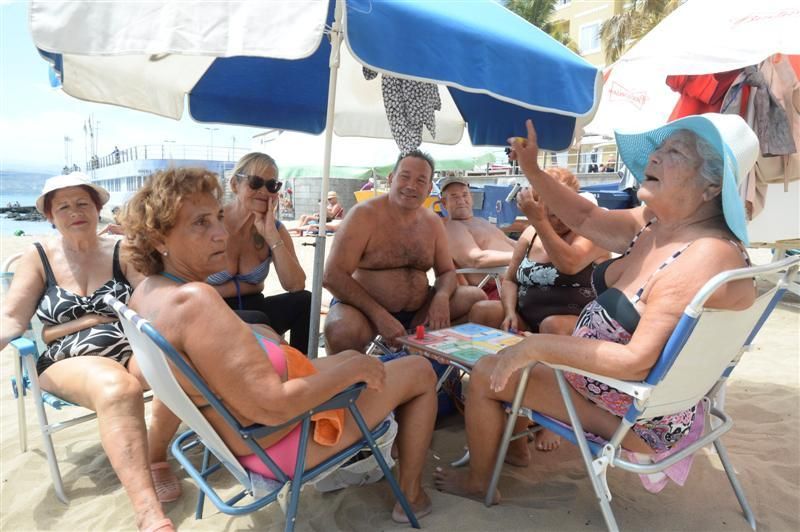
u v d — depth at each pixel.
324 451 1.70
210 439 1.57
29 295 2.49
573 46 28.08
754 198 3.34
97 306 2.48
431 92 2.82
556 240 2.78
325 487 2.26
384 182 16.59
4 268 2.81
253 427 1.53
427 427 1.99
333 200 14.15
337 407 1.65
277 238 3.08
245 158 3.01
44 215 2.56
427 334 2.70
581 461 2.58
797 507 2.19
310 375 1.66
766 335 4.95
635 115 3.78
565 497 2.24
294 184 19.97
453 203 4.14
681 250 1.64
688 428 1.84
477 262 3.76
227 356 1.41
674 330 1.47
